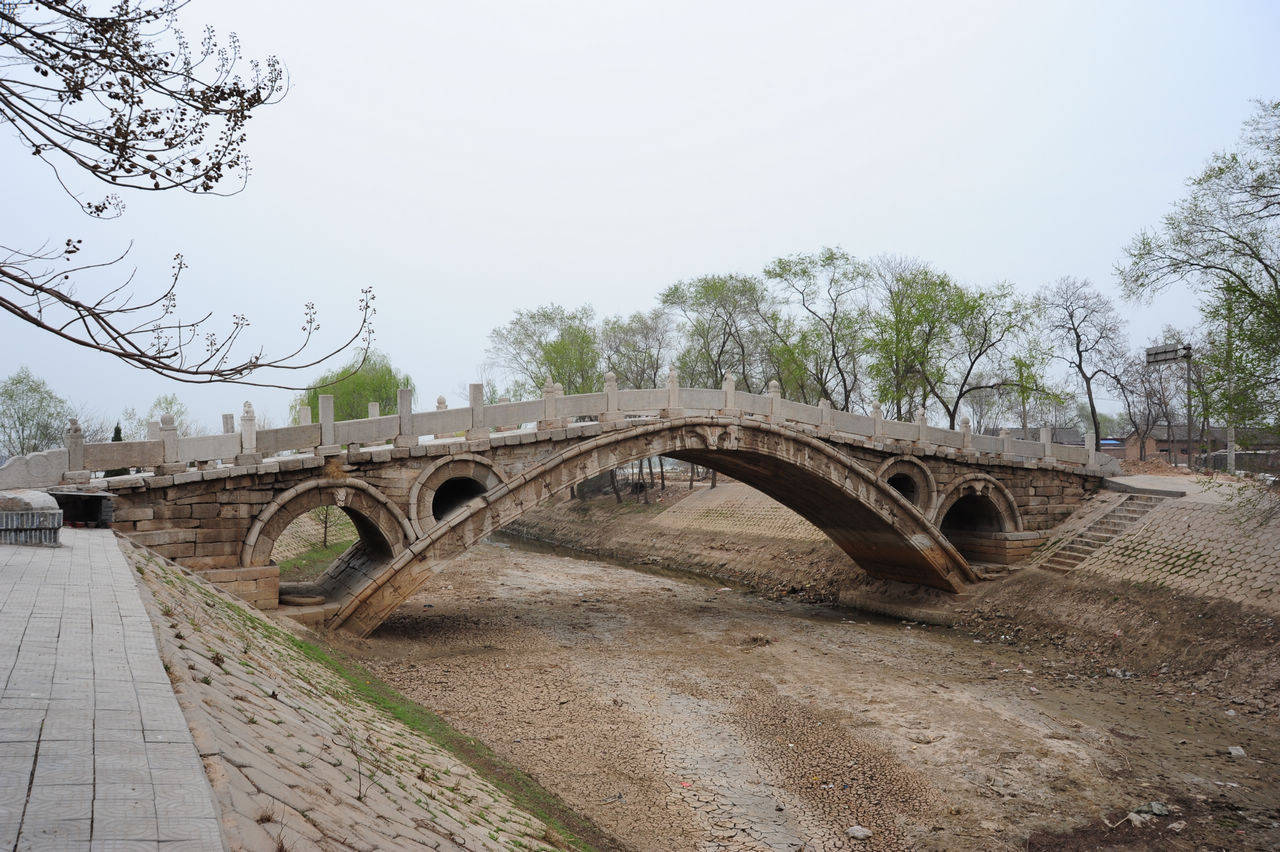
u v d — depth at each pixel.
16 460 15.91
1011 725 17.62
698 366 57.16
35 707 5.13
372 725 11.27
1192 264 22.94
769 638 25.62
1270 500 24.47
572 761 14.73
